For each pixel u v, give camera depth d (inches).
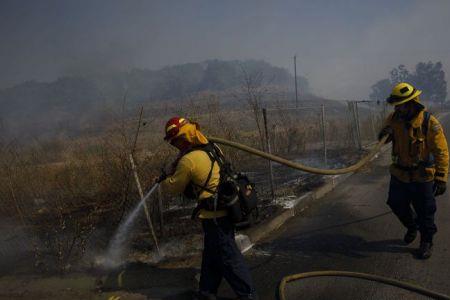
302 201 272.7
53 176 259.0
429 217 179.2
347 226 227.9
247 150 162.4
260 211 247.9
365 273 167.5
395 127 183.9
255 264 181.8
